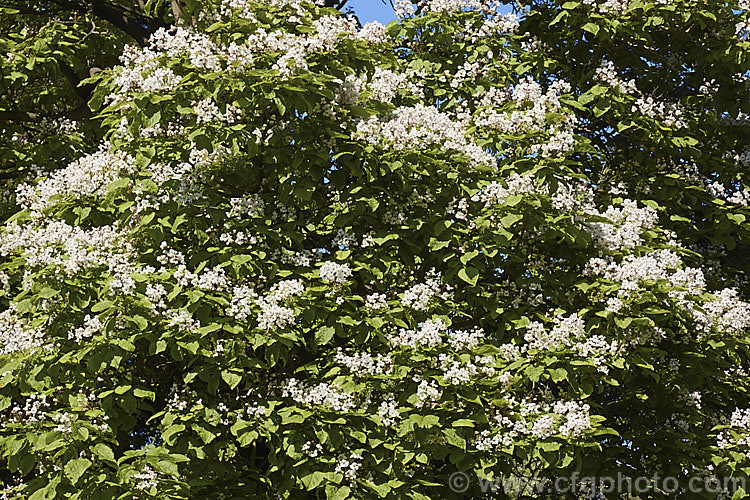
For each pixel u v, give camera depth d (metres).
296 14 7.88
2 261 8.91
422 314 7.64
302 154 7.52
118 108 7.65
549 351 7.50
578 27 10.21
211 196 7.71
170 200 7.60
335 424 6.99
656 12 9.86
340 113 7.86
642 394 8.73
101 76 7.98
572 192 8.58
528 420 7.39
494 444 7.17
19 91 11.53
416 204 8.00
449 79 9.63
